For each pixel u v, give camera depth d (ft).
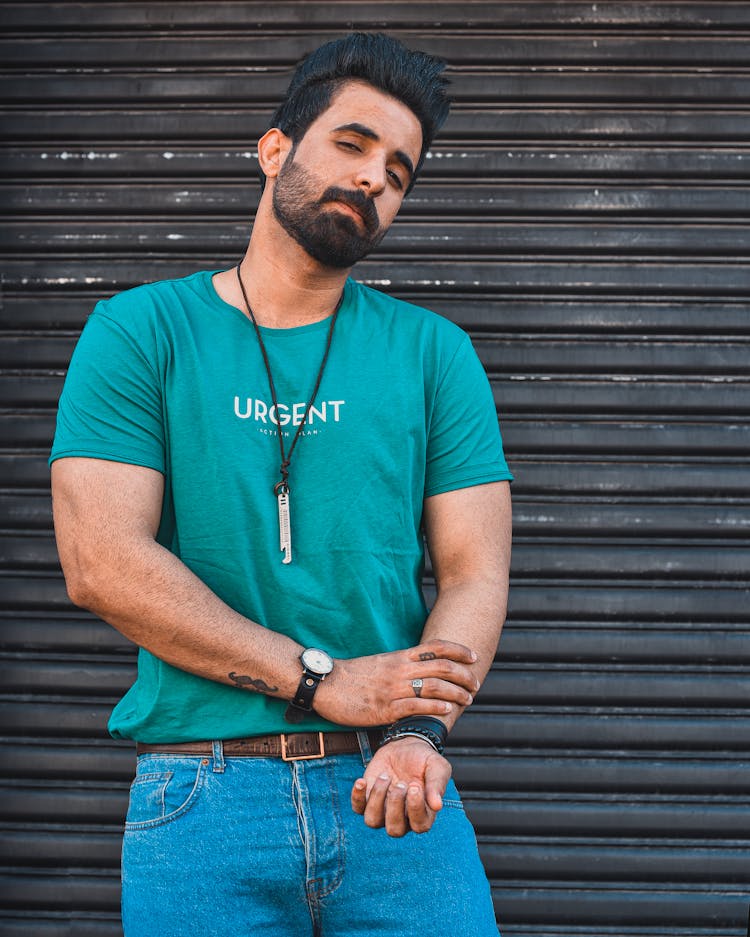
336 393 5.77
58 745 9.55
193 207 9.78
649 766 9.55
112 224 9.79
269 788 5.27
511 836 9.55
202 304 5.95
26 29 9.77
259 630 5.24
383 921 5.29
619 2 9.76
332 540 5.59
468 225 9.84
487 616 5.65
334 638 5.55
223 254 9.81
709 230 9.83
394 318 6.16
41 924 9.41
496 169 9.78
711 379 9.81
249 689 5.25
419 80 5.79
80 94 9.76
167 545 5.72
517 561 9.69
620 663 9.64
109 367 5.51
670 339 9.82
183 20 9.78
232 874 5.15
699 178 9.81
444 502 6.01
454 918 5.34
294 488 5.63
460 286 9.82
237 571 5.47
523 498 9.77
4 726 9.54
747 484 9.72
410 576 5.90
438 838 5.46
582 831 9.53
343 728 5.41
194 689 5.36
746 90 9.77
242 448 5.58
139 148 9.80
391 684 5.24
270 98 9.76
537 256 9.85
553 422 9.81
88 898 9.41
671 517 9.71
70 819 9.48
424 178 9.82
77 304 9.78
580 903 9.49
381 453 5.74
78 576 5.27
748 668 9.66
